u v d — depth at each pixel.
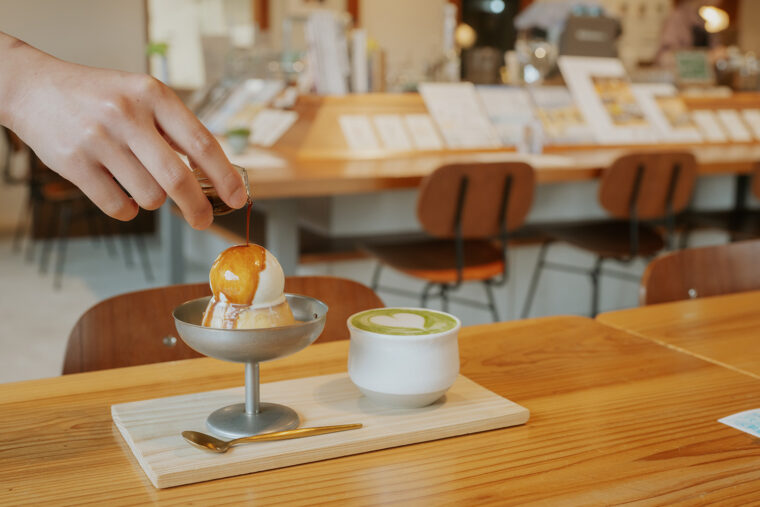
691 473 0.73
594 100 3.81
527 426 0.83
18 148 4.92
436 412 0.83
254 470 0.71
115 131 0.64
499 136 3.53
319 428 0.77
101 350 1.12
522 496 0.68
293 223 2.77
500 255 2.90
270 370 0.99
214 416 0.80
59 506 0.65
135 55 6.46
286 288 1.22
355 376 0.84
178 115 0.66
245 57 4.20
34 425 0.82
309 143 3.20
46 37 6.18
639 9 6.89
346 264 3.15
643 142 3.80
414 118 3.43
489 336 1.15
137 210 0.70
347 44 3.46
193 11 7.15
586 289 3.71
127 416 0.82
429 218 2.60
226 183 0.69
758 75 4.58
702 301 1.36
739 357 1.08
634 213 2.96
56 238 5.94
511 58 4.08
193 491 0.68
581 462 0.75
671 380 0.98
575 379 0.98
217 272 0.75
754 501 0.68
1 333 3.55
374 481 0.70
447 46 3.91
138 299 1.15
